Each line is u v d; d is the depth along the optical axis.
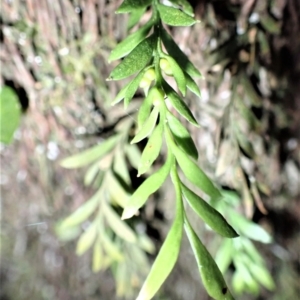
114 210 0.18
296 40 0.18
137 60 0.11
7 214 0.26
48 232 0.26
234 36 0.18
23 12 0.17
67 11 0.17
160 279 0.10
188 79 0.12
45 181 0.23
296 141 0.21
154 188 0.11
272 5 0.17
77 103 0.20
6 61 0.19
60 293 0.28
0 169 0.23
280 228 0.23
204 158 0.20
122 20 0.17
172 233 0.10
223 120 0.18
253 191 0.18
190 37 0.18
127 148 0.19
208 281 0.10
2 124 0.19
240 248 0.18
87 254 0.27
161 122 0.11
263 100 0.19
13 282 0.29
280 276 0.25
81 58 0.18
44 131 0.21
